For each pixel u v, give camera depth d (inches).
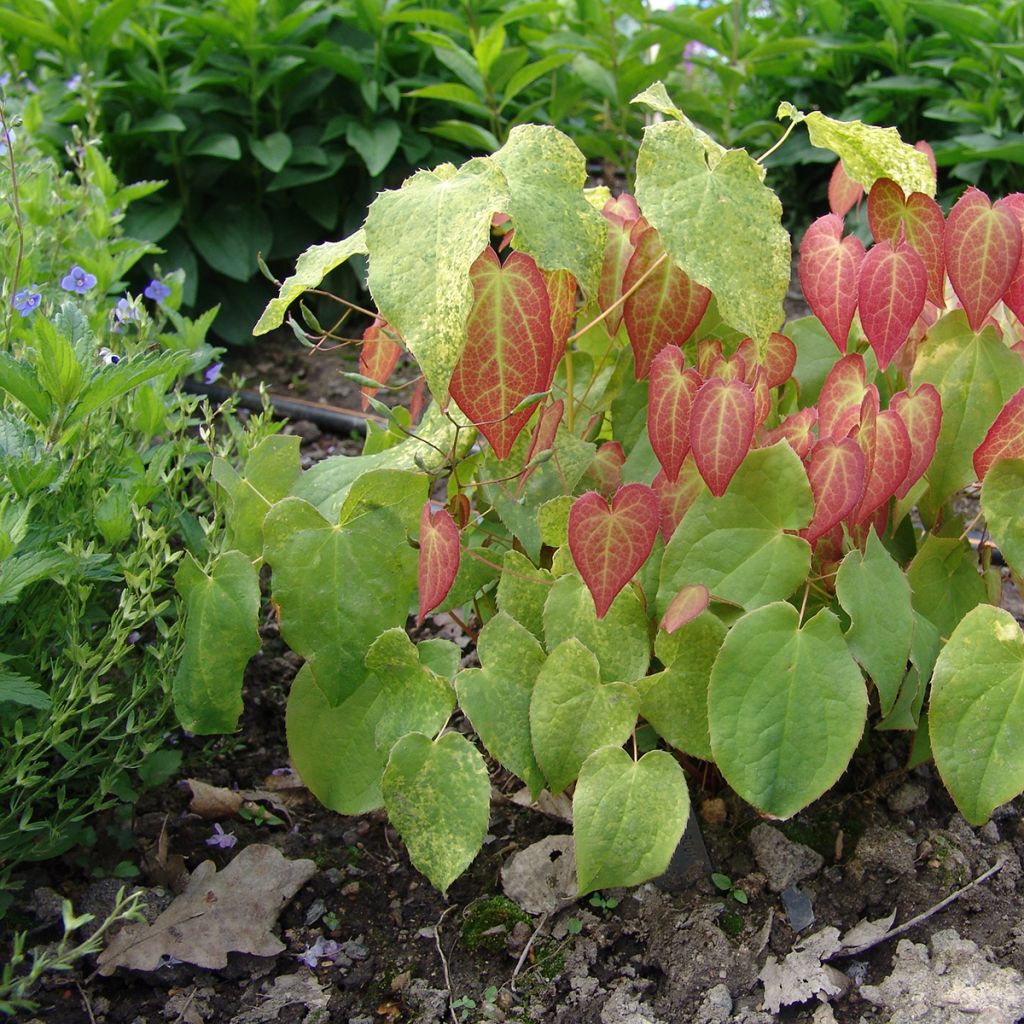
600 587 23.6
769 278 23.8
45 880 27.4
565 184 24.0
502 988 25.8
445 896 27.6
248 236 56.4
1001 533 24.6
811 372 28.4
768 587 24.3
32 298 29.3
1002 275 24.0
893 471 24.0
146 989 25.9
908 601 24.5
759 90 71.7
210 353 33.7
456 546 23.5
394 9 56.6
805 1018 24.8
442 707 24.9
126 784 28.2
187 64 58.6
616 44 63.2
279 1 56.6
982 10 61.8
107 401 25.7
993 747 24.0
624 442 27.3
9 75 44.3
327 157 56.8
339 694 25.1
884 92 64.9
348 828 29.2
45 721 25.8
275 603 25.1
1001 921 26.1
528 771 24.9
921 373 25.6
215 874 27.6
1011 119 58.8
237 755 31.0
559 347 25.2
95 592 28.4
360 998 25.9
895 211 25.3
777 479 24.2
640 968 26.0
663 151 23.8
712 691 24.0
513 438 24.0
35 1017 25.2
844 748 23.9
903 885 26.9
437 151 60.6
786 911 26.5
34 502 24.9
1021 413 24.1
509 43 64.7
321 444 46.8
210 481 30.7
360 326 57.7
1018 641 24.0
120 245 38.2
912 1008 24.6
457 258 22.3
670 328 25.6
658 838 24.1
